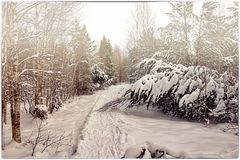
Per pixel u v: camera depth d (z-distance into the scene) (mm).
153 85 9922
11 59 7406
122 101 12250
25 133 8383
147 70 11531
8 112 12430
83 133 7773
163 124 8719
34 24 10398
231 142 6082
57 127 9227
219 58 10688
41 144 6863
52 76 12531
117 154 5887
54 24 11938
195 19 11797
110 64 31531
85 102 17297
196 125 8477
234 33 11625
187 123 8859
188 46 11781
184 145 5949
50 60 12484
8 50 7043
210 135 6844
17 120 6840
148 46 18094
